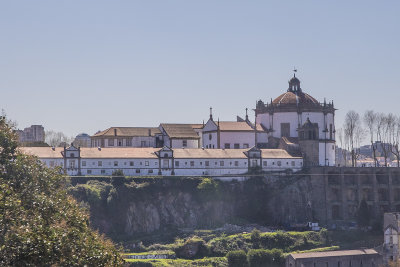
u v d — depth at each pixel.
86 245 123.25
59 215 138.00
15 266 108.81
